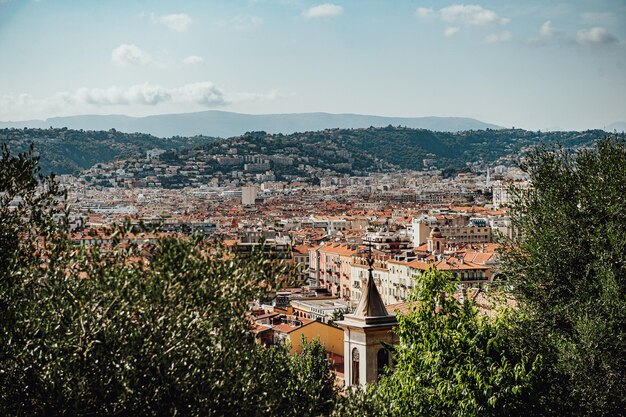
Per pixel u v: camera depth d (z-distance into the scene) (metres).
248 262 39.75
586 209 59.75
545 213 60.78
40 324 36.03
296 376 48.50
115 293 36.66
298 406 43.94
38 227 40.22
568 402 49.88
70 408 34.19
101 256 39.06
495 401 45.84
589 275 58.16
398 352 52.31
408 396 49.53
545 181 63.19
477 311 56.47
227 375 37.22
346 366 57.91
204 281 38.41
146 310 36.66
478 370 48.00
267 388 39.28
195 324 36.81
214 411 36.12
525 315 58.56
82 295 36.94
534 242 60.16
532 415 47.12
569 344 52.28
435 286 55.44
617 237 56.47
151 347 35.75
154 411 35.16
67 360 35.06
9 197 40.22
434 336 50.41
